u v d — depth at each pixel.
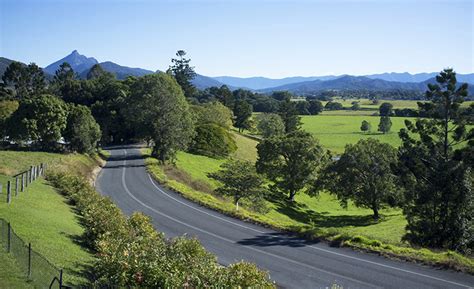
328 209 64.06
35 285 12.60
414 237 29.42
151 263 13.23
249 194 48.03
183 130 64.56
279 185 63.34
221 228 27.78
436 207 29.58
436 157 31.78
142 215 21.05
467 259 20.09
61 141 64.25
